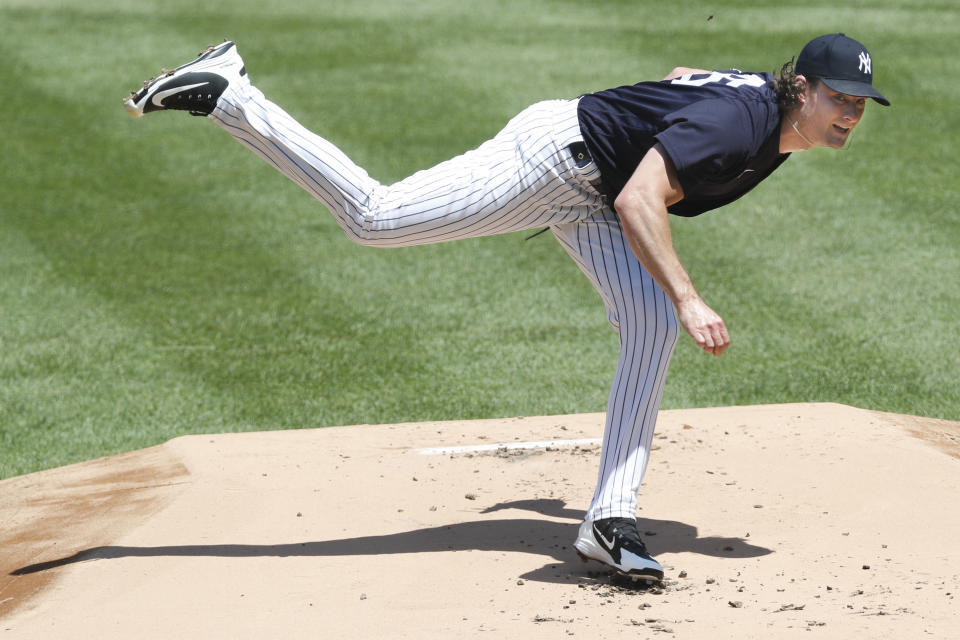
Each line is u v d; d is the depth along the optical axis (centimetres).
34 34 6359
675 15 6831
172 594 1406
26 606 1407
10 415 2478
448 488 1794
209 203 3997
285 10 7062
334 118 4906
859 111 1318
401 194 1438
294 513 1694
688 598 1320
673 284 1264
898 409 2416
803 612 1244
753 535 1546
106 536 1641
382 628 1260
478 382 2628
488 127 4769
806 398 2492
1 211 3894
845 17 6731
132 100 1402
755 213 3828
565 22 6662
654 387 1402
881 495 1677
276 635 1260
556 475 1848
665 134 1282
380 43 6241
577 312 3089
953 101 5050
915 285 3189
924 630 1166
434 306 3134
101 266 3428
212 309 3108
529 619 1262
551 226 1493
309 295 3212
